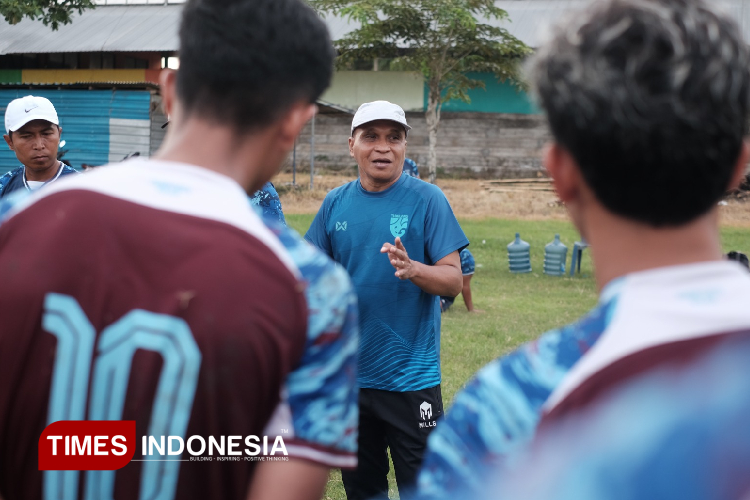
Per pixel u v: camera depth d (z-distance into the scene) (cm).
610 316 85
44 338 114
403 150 336
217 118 124
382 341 325
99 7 3089
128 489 115
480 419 87
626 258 88
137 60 3050
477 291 1065
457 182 2577
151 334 112
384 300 324
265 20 123
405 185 333
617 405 80
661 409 79
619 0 89
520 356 89
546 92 90
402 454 324
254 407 116
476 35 2112
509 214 2070
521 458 83
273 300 116
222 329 112
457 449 87
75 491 116
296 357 119
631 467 79
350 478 338
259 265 116
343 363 123
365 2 2080
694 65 82
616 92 83
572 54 87
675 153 82
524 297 1021
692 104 82
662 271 85
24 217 119
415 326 326
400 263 299
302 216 1873
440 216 327
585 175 89
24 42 2791
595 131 84
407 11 2061
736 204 1991
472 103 2661
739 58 84
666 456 78
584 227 95
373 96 2684
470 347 703
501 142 2652
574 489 80
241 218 119
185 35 126
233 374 113
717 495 77
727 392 79
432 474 89
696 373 80
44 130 418
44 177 427
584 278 1212
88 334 113
